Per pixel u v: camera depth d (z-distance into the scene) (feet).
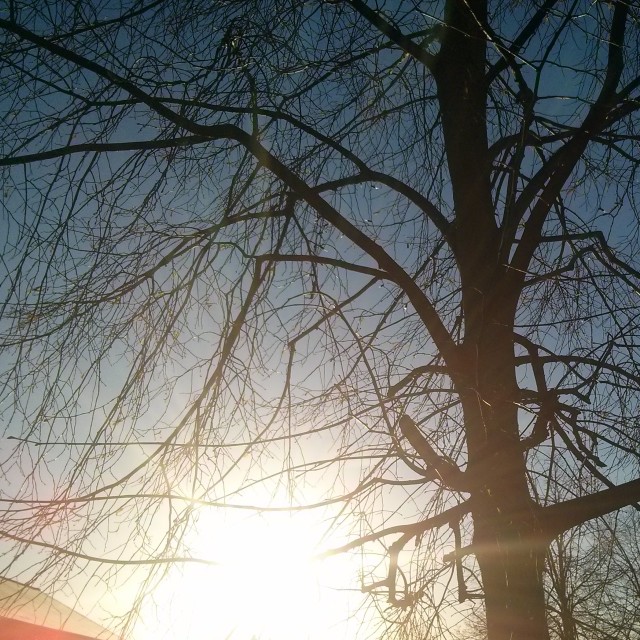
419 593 10.50
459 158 13.53
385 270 13.00
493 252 12.82
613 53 12.87
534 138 14.17
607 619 10.67
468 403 11.93
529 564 10.58
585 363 12.38
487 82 13.70
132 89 12.47
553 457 11.68
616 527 11.52
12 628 9.38
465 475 11.04
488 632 10.65
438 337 12.66
